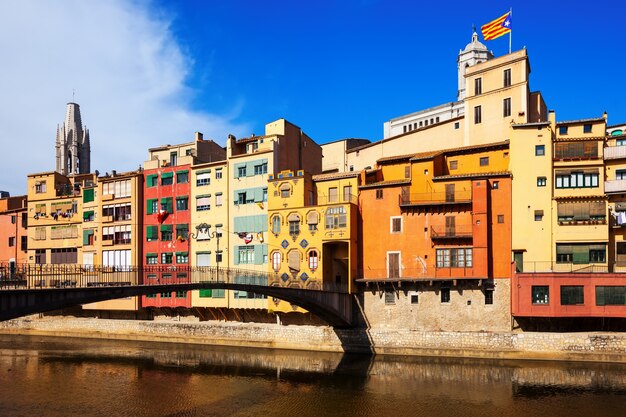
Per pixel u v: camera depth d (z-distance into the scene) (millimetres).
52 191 71000
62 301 28078
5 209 77938
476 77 58188
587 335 43281
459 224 49125
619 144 47906
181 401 36250
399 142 64938
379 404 34844
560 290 44875
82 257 67062
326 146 75062
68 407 35156
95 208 66625
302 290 43375
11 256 75312
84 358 50531
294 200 54562
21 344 58656
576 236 46812
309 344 51906
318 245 52438
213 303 57781
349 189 54156
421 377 40781
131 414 33656
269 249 55344
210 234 59781
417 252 50062
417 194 50656
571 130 49125
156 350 53656
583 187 47500
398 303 50094
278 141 59188
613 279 44250
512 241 48062
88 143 121438
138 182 63969
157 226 62906
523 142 49062
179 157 63344
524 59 54562
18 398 37344
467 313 47906
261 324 55375
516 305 45812
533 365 42906
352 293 50688
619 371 40625
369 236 52062
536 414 32344
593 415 32031
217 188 60188
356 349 50031
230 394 37688
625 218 45625
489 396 35812
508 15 56188
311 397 36562
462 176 49250
